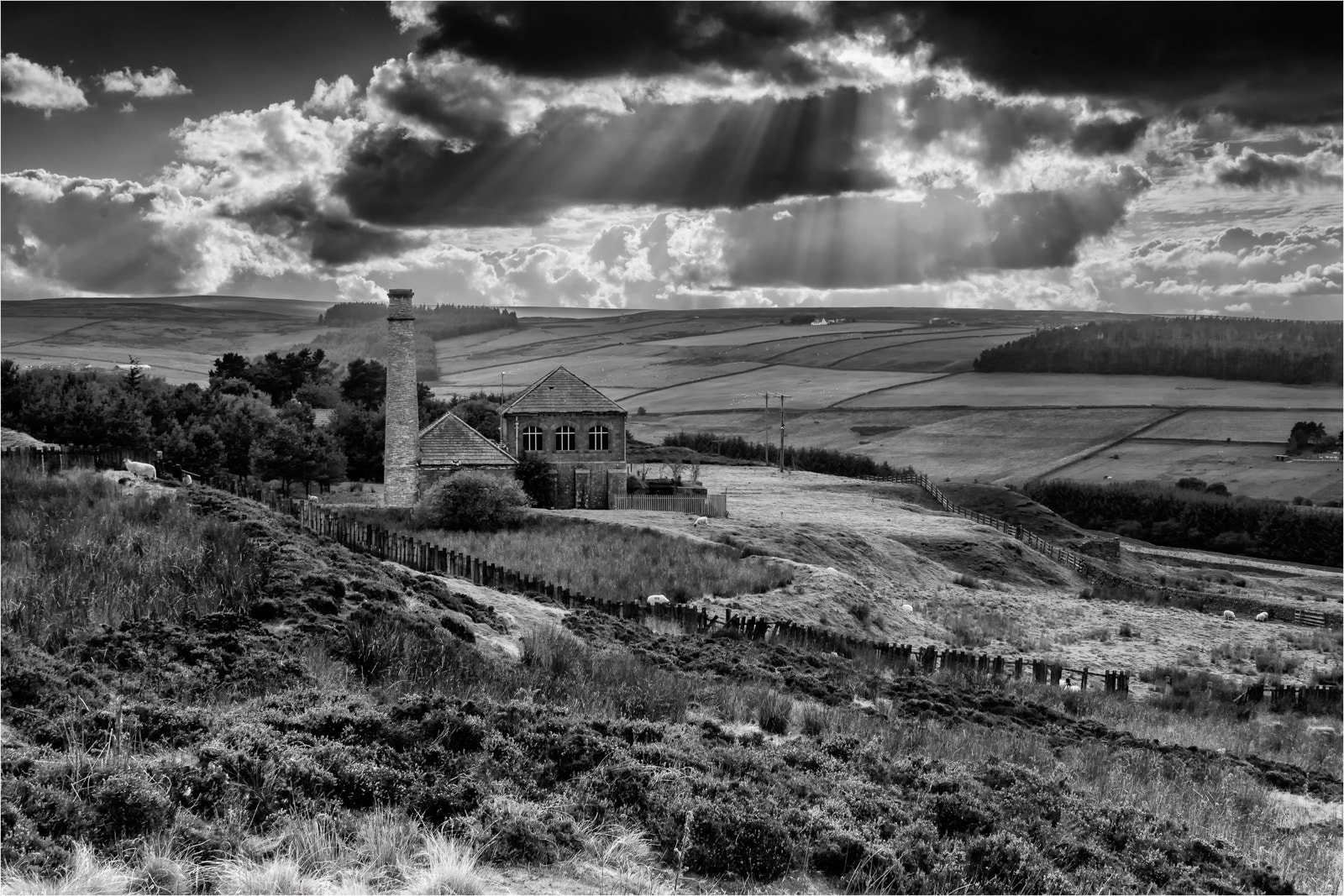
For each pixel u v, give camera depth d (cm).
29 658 1747
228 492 4294
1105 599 7288
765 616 4331
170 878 1095
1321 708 3922
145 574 2423
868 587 5506
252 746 1397
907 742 2247
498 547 5331
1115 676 3975
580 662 2475
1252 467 16825
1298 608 7112
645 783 1504
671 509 7881
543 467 7550
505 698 2072
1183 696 3988
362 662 2148
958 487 11431
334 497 8938
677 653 3064
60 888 1048
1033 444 18812
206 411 11125
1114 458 17750
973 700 3045
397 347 7031
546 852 1297
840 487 10794
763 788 1605
